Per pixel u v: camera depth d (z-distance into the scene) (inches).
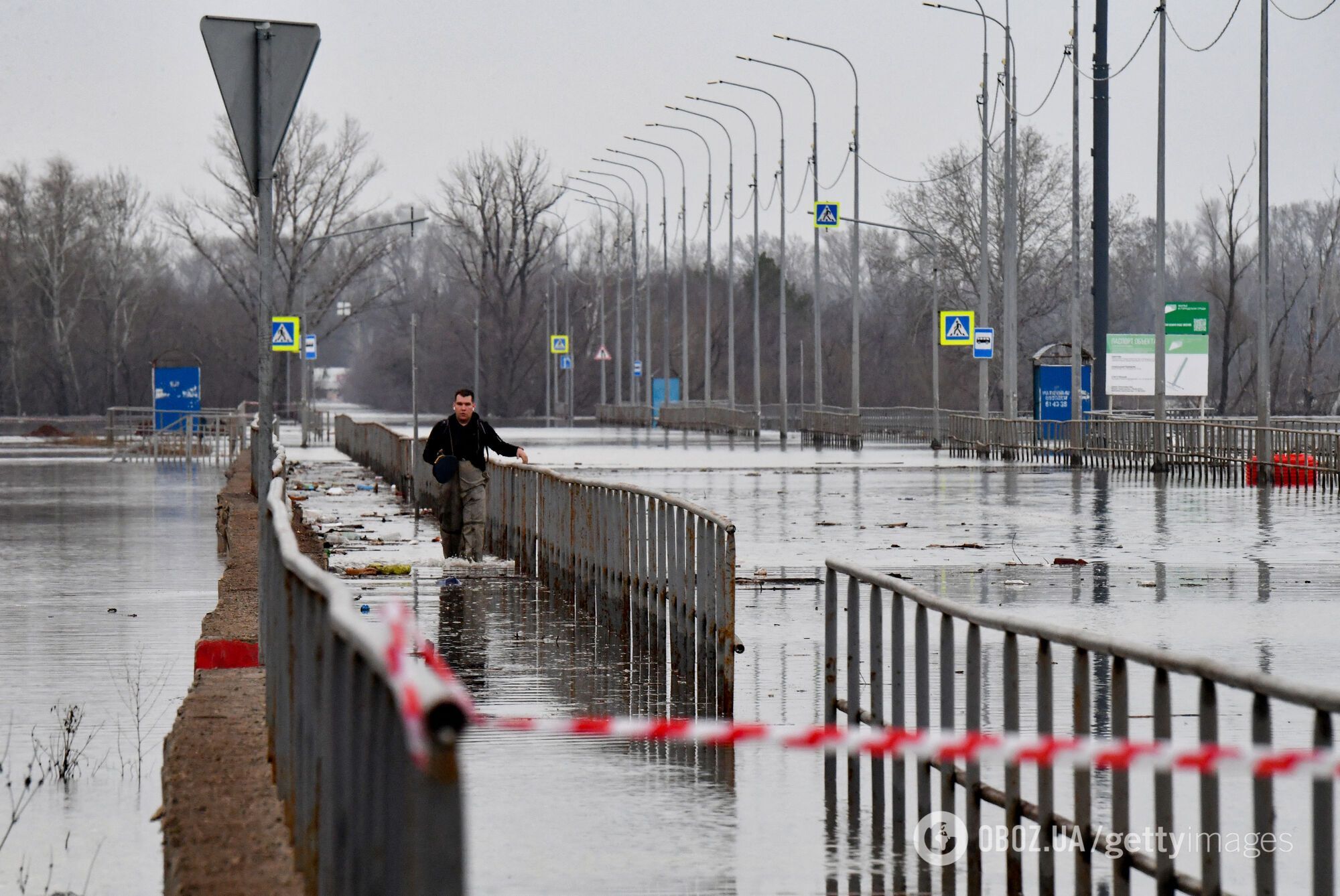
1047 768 908.0
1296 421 7126.0
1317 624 2000.5
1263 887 732.0
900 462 6441.9
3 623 2017.7
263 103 1477.6
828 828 1074.1
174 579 2497.5
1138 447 5949.8
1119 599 2263.8
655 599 1738.4
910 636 1939.0
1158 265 5836.6
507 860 994.7
